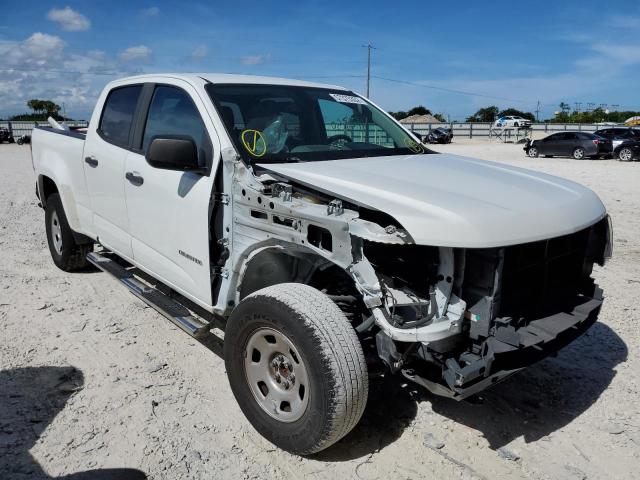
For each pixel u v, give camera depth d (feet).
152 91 13.84
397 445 10.16
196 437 10.22
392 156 13.05
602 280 19.26
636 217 30.50
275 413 9.77
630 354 13.82
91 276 18.95
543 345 9.90
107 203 15.11
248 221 10.50
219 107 11.86
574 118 276.21
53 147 18.24
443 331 8.63
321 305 8.99
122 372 12.44
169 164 10.90
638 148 78.89
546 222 9.35
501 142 158.20
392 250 9.45
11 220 28.22
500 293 8.82
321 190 9.75
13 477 8.98
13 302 16.42
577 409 11.45
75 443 9.91
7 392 11.45
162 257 13.16
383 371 10.21
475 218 8.65
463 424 10.85
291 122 12.75
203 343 14.01
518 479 9.33
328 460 9.70
